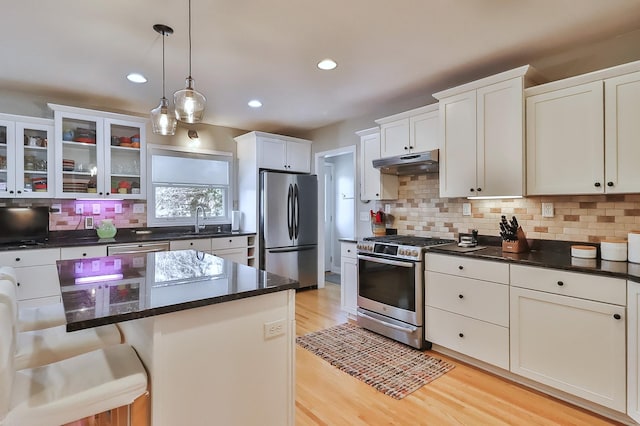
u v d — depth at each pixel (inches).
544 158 96.4
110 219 160.6
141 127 158.6
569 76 102.8
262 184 185.5
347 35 93.4
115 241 141.6
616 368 73.8
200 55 104.7
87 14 82.0
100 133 147.3
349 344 119.3
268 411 63.1
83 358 55.9
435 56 106.0
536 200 108.5
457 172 114.6
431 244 118.9
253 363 61.1
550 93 95.1
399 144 136.6
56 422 44.4
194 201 187.9
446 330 106.9
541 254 98.5
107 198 149.9
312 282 200.2
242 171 197.9
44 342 65.0
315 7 80.1
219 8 80.0
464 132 112.6
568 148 91.9
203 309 55.3
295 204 193.0
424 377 96.3
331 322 142.0
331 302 172.2
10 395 43.2
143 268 79.3
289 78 123.4
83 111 142.6
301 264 195.9
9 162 130.4
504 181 102.8
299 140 200.7
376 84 129.3
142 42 96.1
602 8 80.9
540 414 79.2
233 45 98.4
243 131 205.6
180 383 53.0
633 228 90.0
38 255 124.9
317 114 171.0
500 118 103.9
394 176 150.9
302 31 91.0
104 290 59.0
